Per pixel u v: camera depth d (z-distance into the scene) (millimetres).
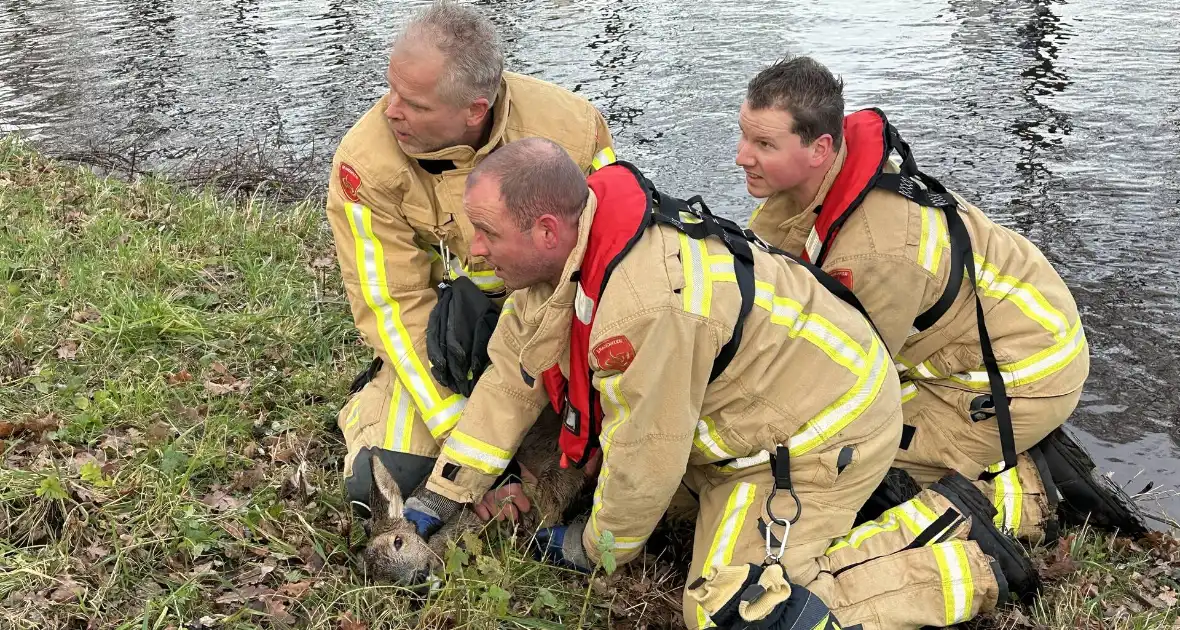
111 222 5129
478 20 2855
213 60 9930
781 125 2822
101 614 2564
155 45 10547
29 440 3258
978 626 2805
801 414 2627
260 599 2678
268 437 3459
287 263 4965
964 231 2922
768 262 2602
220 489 3141
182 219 5438
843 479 2691
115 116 8133
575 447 2799
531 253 2471
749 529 2703
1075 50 9195
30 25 11570
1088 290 5008
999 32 9859
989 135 7133
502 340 2807
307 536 2945
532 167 2385
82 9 12430
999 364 3008
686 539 3145
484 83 2848
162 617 2547
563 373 2713
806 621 2514
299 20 11641
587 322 2482
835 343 2619
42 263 4602
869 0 11375
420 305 3125
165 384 3637
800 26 10344
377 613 2707
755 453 2732
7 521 2828
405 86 2799
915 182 2881
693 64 9156
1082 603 2875
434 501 2885
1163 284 5047
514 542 2934
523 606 2787
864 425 2666
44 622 2508
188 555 2805
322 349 4035
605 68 9086
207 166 6836
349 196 3051
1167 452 3846
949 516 2814
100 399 3455
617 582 2895
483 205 2418
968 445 3098
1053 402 3012
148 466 3098
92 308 4176
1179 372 4320
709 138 7328
